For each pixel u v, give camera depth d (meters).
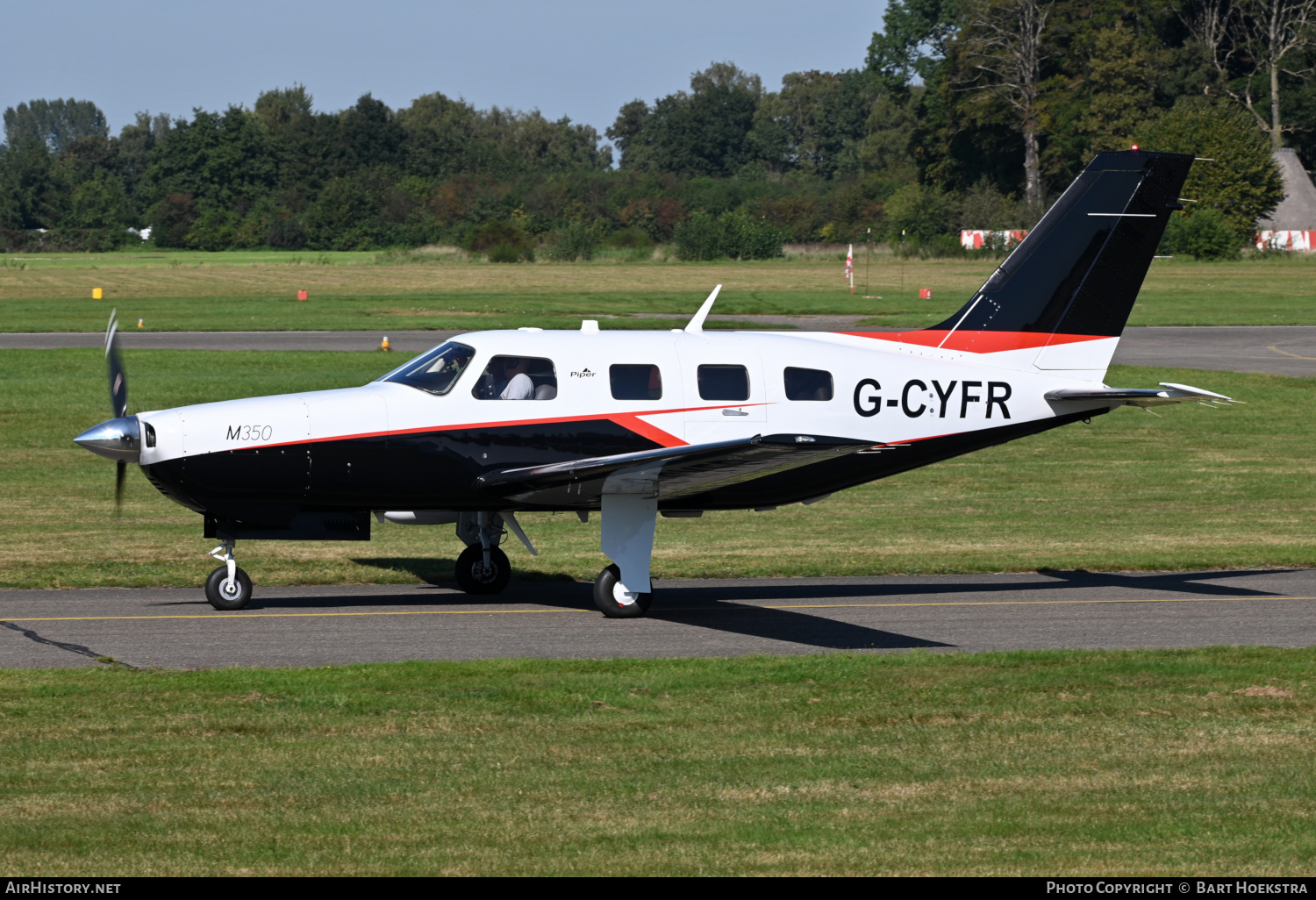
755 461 38.06
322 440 40.56
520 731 27.73
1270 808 23.45
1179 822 22.75
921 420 45.22
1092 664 33.78
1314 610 42.81
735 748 26.67
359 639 37.53
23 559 50.31
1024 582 48.47
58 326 151.75
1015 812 23.16
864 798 23.81
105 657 34.59
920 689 31.28
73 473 74.50
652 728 28.02
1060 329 46.84
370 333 145.62
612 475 39.59
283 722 28.12
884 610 42.81
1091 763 25.88
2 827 22.03
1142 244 47.00
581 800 23.59
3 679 31.52
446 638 37.81
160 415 40.41
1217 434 92.56
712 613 42.12
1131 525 61.53
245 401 41.41
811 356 44.34
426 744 26.75
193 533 57.53
